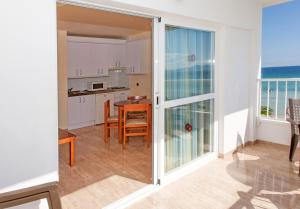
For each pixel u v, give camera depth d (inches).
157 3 106.0
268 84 188.7
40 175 78.2
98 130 247.0
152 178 126.3
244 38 172.6
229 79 160.2
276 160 156.7
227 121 161.3
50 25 77.3
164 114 125.6
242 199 110.3
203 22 139.2
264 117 192.9
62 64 240.2
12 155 73.0
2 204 60.9
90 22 231.9
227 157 162.7
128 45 298.8
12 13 70.7
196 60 142.9
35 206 77.5
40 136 77.5
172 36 127.0
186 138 141.7
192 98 140.4
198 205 106.4
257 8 178.1
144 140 206.5
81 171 144.1
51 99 78.7
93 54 274.8
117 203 108.5
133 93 303.1
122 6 99.2
